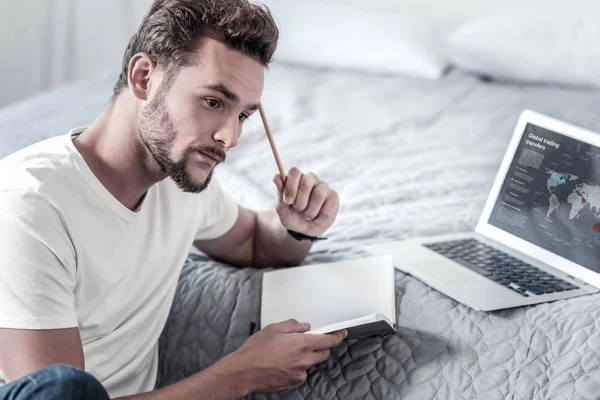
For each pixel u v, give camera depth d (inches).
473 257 53.6
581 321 44.2
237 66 40.0
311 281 48.9
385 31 102.7
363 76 100.3
